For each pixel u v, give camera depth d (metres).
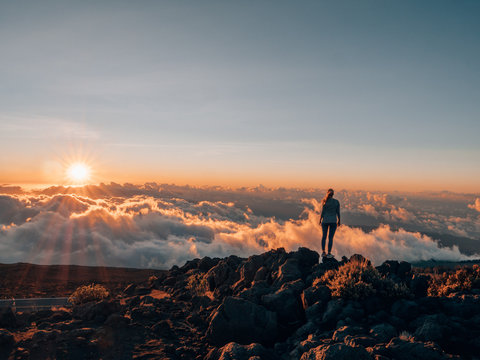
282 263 13.58
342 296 9.39
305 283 11.48
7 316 9.30
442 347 6.82
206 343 8.95
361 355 6.14
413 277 10.57
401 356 6.37
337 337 7.49
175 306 12.50
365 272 10.11
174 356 7.98
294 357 7.41
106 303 10.17
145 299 12.90
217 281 15.62
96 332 8.56
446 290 9.37
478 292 8.93
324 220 12.88
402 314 8.49
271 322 8.98
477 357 6.44
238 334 8.80
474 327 7.46
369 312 8.87
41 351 7.48
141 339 8.81
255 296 10.75
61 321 9.88
